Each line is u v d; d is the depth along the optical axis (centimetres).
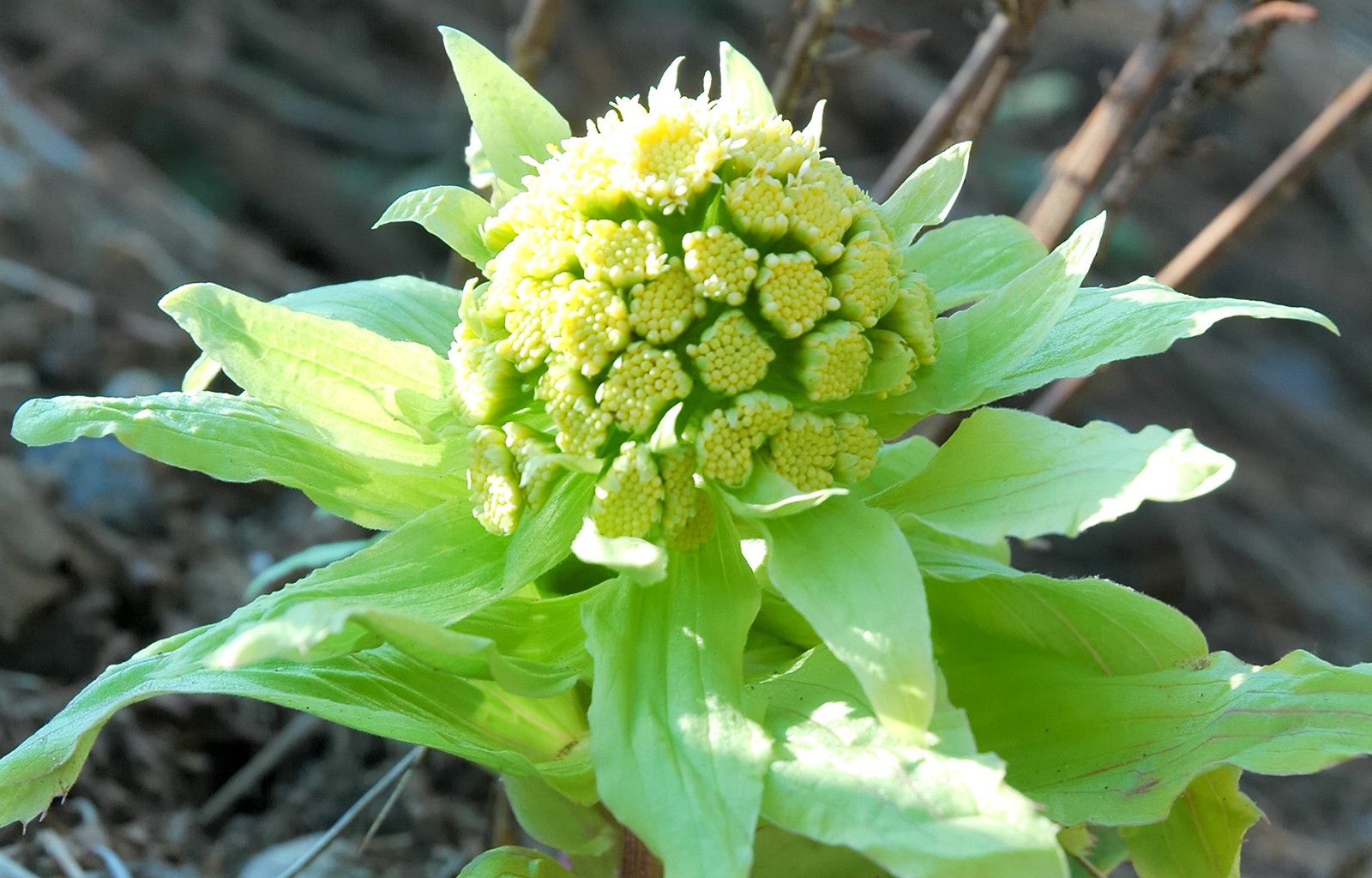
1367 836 73
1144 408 125
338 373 48
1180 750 47
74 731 47
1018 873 44
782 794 45
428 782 59
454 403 48
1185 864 49
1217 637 99
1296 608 105
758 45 153
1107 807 47
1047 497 45
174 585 63
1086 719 48
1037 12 57
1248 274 142
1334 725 46
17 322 77
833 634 45
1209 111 147
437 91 151
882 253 47
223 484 72
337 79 147
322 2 153
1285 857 74
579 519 47
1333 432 127
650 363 46
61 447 68
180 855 57
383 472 49
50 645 60
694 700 46
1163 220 139
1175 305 47
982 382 47
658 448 46
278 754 59
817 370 46
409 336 50
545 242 47
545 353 47
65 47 130
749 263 46
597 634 46
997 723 49
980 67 58
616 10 154
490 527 47
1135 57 58
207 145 134
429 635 45
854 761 45
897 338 47
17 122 102
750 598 47
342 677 47
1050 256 47
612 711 45
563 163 47
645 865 50
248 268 104
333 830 54
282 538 69
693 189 47
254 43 145
